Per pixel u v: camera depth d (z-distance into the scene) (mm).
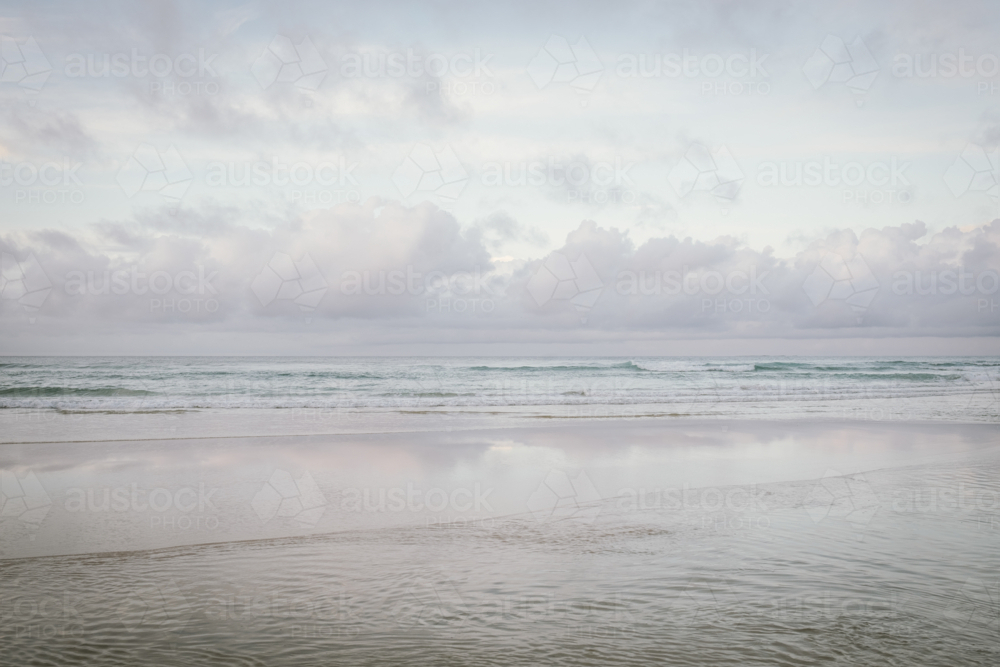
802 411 15844
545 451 9023
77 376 27156
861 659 2682
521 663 2680
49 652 2803
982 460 8336
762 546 4375
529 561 4094
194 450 8953
